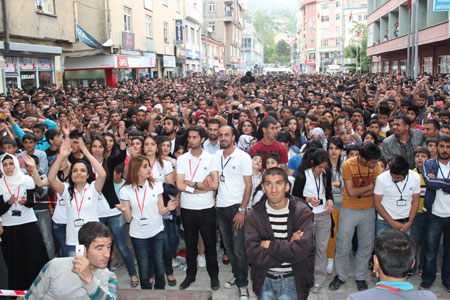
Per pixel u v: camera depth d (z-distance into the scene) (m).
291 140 6.71
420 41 27.91
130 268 5.50
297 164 5.68
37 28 18.38
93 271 3.25
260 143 5.93
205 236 5.20
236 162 4.98
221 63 64.50
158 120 8.65
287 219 3.54
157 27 33.81
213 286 5.31
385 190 4.95
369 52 49.44
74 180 4.63
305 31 99.38
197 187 5.03
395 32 36.69
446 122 6.91
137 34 29.70
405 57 38.88
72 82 27.59
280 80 31.52
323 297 5.10
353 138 7.03
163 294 3.77
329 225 5.16
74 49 25.12
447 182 4.89
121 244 5.46
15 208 4.97
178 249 6.70
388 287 2.40
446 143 4.95
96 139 5.52
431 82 20.16
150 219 4.85
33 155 6.09
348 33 81.62
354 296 2.40
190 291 3.83
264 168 5.80
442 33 23.67
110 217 5.42
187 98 13.15
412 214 5.01
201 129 5.10
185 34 42.59
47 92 16.06
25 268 5.09
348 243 5.20
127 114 8.91
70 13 21.52
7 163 4.87
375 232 5.51
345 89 18.70
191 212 5.14
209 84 24.39
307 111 10.46
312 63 91.44
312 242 3.48
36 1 18.34
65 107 11.50
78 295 3.19
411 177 4.91
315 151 4.99
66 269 3.21
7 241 5.03
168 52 36.50
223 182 5.09
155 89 21.16
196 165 5.14
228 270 5.99
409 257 2.42
